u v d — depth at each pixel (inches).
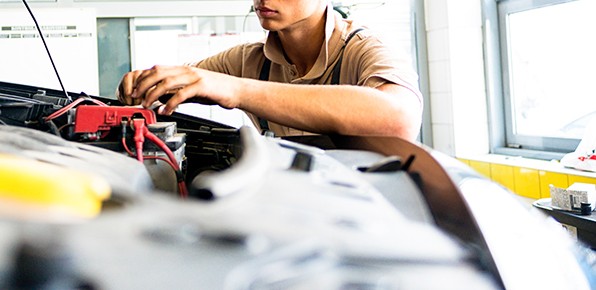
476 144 85.9
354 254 9.8
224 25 81.7
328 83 36.1
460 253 11.0
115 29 79.5
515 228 15.1
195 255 8.9
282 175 12.9
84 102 27.0
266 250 9.2
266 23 33.5
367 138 19.6
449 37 83.5
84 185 9.0
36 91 31.4
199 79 21.9
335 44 35.5
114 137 22.0
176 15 80.2
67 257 8.1
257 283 9.0
